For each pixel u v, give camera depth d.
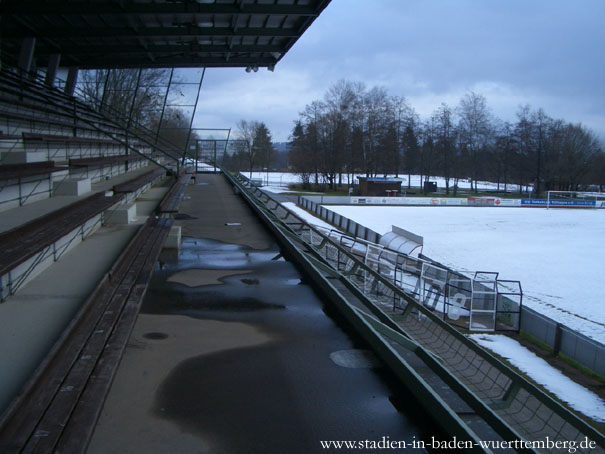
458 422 2.36
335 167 70.25
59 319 3.89
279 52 18.03
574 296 18.70
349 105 70.81
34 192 7.41
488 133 78.19
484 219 41.72
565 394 10.38
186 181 17.31
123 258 5.70
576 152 73.44
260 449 2.37
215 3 11.78
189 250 7.59
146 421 2.60
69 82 19.69
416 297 15.80
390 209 48.47
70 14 11.27
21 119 10.55
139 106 22.91
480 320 15.27
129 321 3.73
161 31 14.24
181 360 3.45
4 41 15.50
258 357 3.54
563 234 34.03
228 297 5.10
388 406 2.83
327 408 2.79
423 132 78.19
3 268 3.25
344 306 4.47
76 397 2.54
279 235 8.18
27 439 2.16
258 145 88.44
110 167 14.53
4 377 2.87
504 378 7.86
